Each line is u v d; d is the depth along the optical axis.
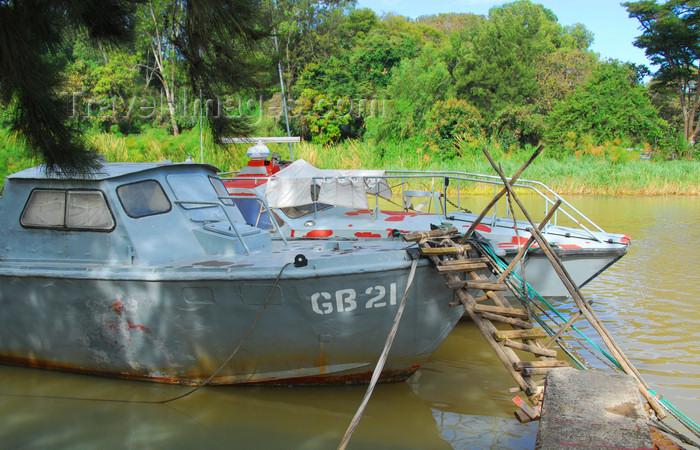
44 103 4.02
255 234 5.82
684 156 34.59
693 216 15.63
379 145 30.78
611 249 7.03
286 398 4.95
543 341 6.26
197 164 6.07
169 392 5.03
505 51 40.59
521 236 7.12
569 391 3.80
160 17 5.69
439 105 31.98
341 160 27.33
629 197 21.98
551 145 31.61
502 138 33.38
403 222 7.36
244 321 4.75
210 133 5.64
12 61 3.87
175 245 5.28
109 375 5.25
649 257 10.29
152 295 4.82
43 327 5.23
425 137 30.83
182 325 4.86
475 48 43.06
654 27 41.72
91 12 4.65
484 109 39.66
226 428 4.40
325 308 4.66
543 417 3.54
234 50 5.12
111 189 5.12
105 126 26.25
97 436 4.27
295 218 7.50
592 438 3.27
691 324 6.68
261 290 4.63
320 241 6.42
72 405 4.79
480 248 5.33
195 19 4.85
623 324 6.72
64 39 4.64
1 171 14.30
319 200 7.36
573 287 4.91
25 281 5.11
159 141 25.22
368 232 7.20
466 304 4.73
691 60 41.84
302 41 40.00
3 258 5.36
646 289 8.19
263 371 4.99
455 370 5.59
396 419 4.54
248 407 4.77
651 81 47.12
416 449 4.08
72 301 5.05
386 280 4.66
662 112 47.22
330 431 4.35
